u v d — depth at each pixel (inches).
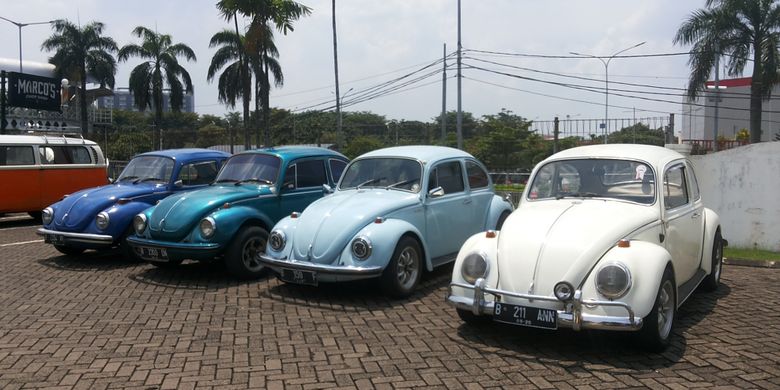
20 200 553.3
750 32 1149.1
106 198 371.2
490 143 1316.4
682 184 256.5
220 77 1471.5
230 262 314.7
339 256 268.1
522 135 1321.4
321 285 305.6
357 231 271.1
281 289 299.1
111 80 1667.1
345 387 176.2
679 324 235.5
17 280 324.2
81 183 598.9
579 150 257.1
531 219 222.4
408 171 310.8
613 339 215.9
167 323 242.1
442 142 1140.5
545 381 179.5
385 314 253.1
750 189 396.2
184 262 373.4
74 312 259.3
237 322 243.0
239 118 2888.8
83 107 1622.8
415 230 284.2
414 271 285.1
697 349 206.5
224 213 314.2
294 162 358.9
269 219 336.5
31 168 560.1
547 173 253.4
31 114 1322.6
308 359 199.8
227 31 1457.9
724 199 405.7
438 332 227.3
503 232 219.1
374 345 213.2
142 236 333.1
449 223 316.5
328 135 2028.8
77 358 201.9
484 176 357.4
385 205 284.7
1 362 198.8
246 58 1074.1
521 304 198.4
